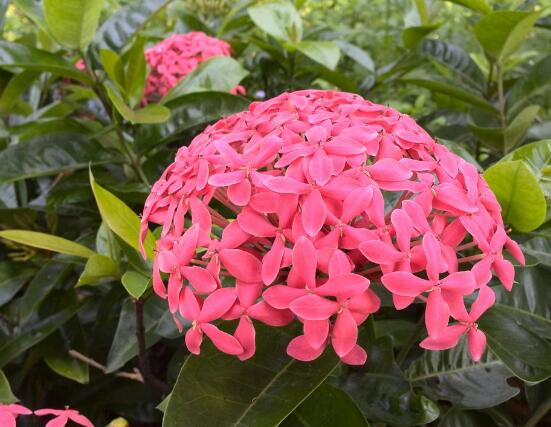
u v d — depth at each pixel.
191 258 0.29
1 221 0.47
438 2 0.68
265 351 0.31
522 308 0.38
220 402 0.30
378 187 0.28
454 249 0.29
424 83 0.53
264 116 0.32
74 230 0.50
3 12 0.47
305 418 0.32
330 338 0.28
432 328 0.27
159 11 0.49
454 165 0.30
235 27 0.69
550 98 0.50
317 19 1.24
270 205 0.28
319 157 0.28
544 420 0.43
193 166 0.30
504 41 0.50
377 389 0.34
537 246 0.38
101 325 0.46
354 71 0.90
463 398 0.36
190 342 0.29
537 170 0.37
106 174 0.47
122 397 0.47
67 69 0.44
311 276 0.27
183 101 0.45
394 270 0.27
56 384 0.48
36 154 0.43
